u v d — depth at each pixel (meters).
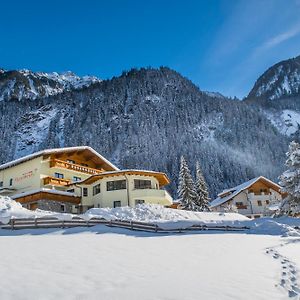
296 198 38.38
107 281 10.42
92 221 24.64
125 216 31.84
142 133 181.00
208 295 9.26
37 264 12.34
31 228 23.25
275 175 141.38
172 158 130.00
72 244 17.22
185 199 61.06
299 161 38.84
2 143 188.62
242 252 16.58
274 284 10.67
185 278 11.02
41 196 41.50
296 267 13.27
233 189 74.94
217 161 130.00
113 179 45.31
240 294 9.47
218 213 38.44
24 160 48.97
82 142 175.50
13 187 49.69
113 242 18.44
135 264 13.05
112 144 175.75
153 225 25.05
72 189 47.56
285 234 25.27
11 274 10.78
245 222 29.58
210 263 13.70
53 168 48.53
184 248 17.33
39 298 8.66
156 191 44.38
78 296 8.91
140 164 131.25
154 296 9.02
